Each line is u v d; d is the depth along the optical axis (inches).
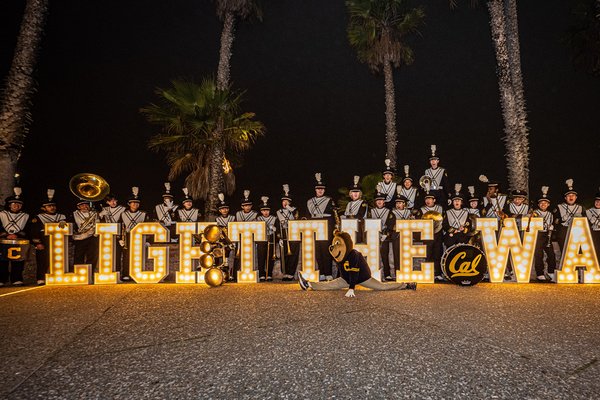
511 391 135.9
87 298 287.4
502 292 297.0
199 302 270.1
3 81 458.3
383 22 858.8
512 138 566.3
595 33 666.2
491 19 580.1
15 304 269.4
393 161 858.8
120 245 376.8
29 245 369.1
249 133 684.1
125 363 163.8
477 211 390.6
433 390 136.9
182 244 353.7
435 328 202.8
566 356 165.0
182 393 137.6
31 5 465.4
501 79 575.2
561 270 334.6
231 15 733.9
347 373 150.6
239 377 148.8
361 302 263.7
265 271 385.1
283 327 207.9
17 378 151.2
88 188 382.0
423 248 342.3
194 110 650.8
